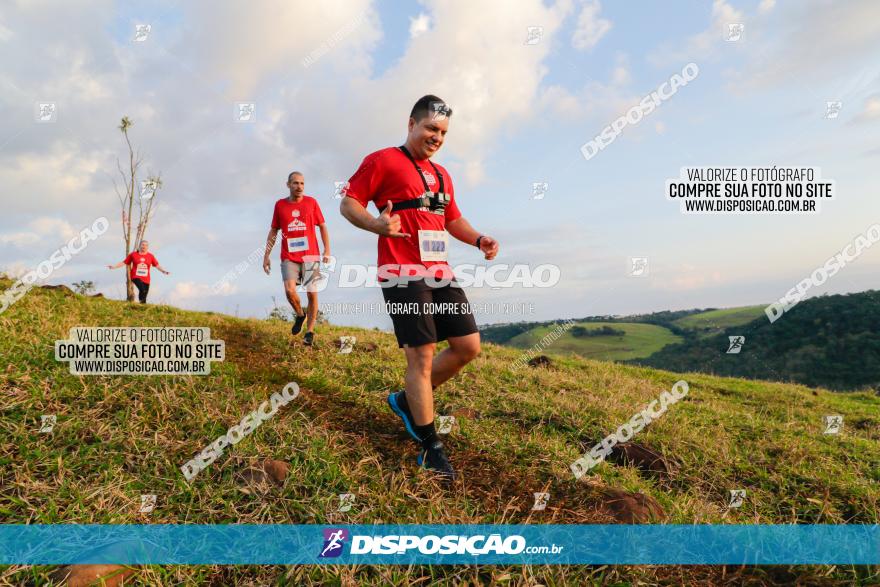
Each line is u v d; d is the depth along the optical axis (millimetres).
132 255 9750
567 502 2449
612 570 1944
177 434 2781
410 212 2596
